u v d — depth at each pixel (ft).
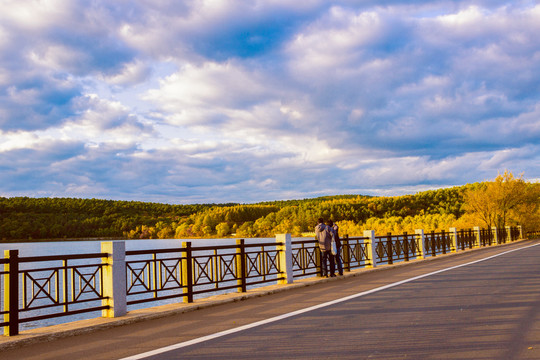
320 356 15.89
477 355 15.61
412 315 23.38
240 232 545.44
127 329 22.52
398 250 62.28
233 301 31.12
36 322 75.61
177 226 613.11
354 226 440.45
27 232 519.60
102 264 25.11
